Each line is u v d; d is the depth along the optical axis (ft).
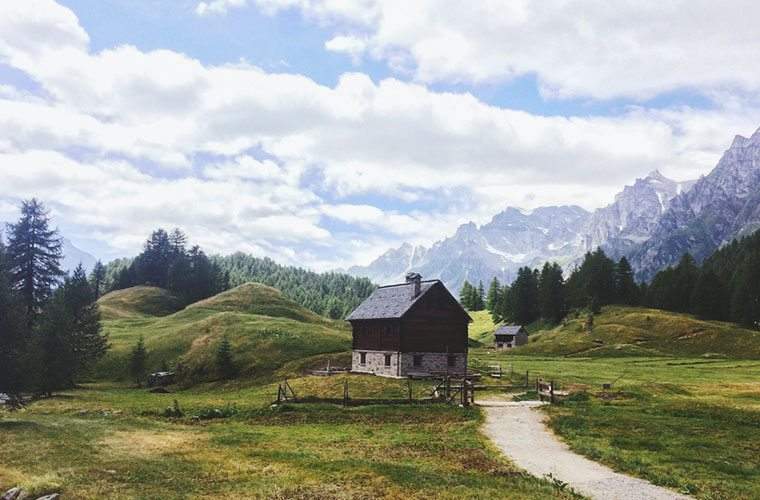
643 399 169.99
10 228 258.98
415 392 185.98
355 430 123.24
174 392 252.83
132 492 71.92
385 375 237.86
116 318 482.28
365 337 257.14
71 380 241.35
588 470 84.17
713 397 179.83
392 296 259.39
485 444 104.17
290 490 71.77
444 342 241.96
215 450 99.86
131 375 289.33
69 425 126.82
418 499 67.21
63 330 229.04
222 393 236.02
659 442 102.78
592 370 308.19
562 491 71.05
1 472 81.51
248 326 338.75
